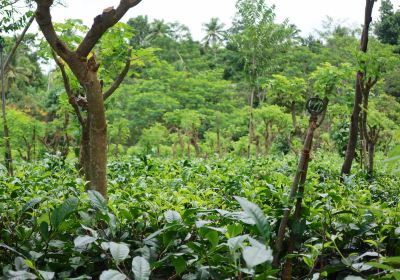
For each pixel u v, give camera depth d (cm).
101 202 287
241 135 3184
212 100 3164
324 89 1025
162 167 913
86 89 357
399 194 567
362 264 271
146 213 320
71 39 634
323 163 1115
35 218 330
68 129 1009
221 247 260
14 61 3541
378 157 1323
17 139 1686
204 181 605
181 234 298
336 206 360
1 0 527
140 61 590
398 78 1942
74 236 309
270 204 368
